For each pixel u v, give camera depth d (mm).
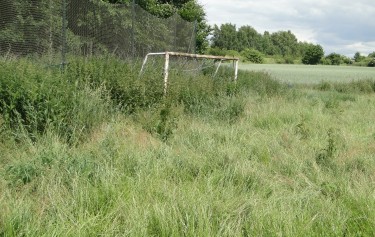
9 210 3262
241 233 3152
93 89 7824
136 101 8172
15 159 4676
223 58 12828
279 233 3045
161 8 29141
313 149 6152
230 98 9586
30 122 5758
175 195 3664
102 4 12547
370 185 4359
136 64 10594
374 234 3186
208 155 5164
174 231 3072
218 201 3631
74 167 4301
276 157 5488
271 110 8945
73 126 5996
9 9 10711
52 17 11102
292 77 36281
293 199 3832
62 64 9031
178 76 10188
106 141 5324
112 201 3604
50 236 2951
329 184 4336
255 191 4156
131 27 13711
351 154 5707
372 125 8391
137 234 3037
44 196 3768
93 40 12227
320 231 3238
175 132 6438
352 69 64938
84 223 3086
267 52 133125
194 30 18359
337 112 10273
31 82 6148
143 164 4605
